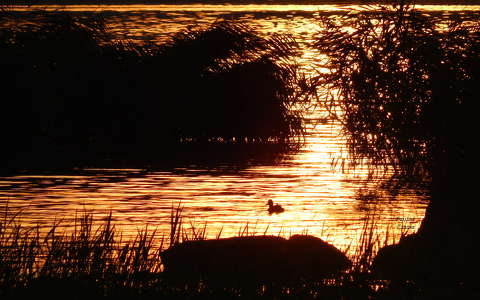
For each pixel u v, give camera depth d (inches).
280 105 3809.1
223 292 1459.2
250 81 3875.5
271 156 3432.6
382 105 1834.4
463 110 1798.7
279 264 1608.0
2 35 4370.1
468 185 1828.2
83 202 2576.3
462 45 1808.6
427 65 1802.4
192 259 1612.9
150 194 2716.5
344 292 1476.4
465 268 1616.6
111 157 3508.9
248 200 2623.0
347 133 1930.4
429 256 1669.5
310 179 2930.6
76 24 4379.9
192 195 2704.2
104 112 4033.0
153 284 1477.6
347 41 1868.8
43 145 3794.3
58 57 4143.7
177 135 3941.9
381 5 1886.1
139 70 4092.0
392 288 1501.0
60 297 1405.0
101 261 1529.3
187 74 3998.5
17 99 3988.7
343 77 1873.8
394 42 1831.9
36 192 2741.1
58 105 4028.1
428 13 1918.1
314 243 1728.6
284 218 2358.5
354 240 2034.9
